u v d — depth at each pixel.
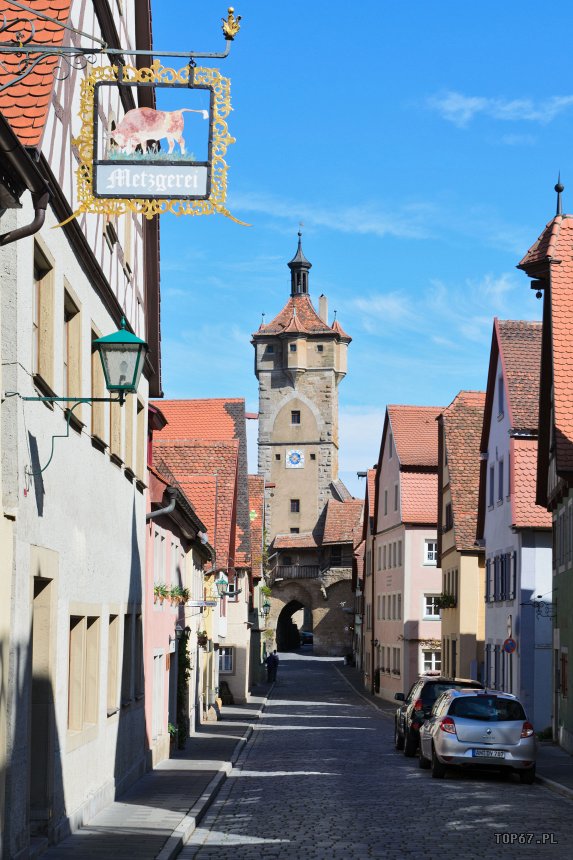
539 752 31.91
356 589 102.25
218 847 15.16
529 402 42.44
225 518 47.78
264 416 130.25
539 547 40.69
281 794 21.28
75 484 15.20
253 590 70.19
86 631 16.92
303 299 132.88
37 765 13.70
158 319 24.89
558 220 31.86
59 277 13.92
